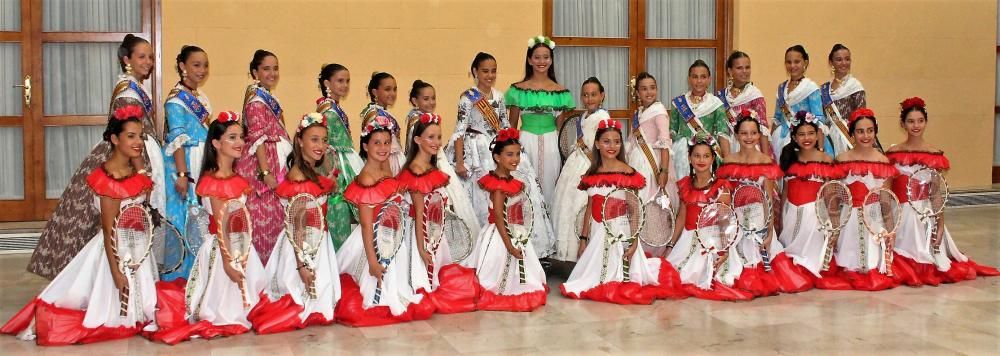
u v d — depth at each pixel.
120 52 4.68
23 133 7.62
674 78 8.69
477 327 4.33
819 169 5.21
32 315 4.21
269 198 4.79
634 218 4.91
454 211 5.15
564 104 5.65
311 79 7.64
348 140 5.20
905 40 9.12
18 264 5.89
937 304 4.73
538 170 5.62
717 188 5.01
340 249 4.70
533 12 8.12
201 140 4.75
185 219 4.71
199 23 7.43
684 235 5.11
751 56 8.61
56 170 7.75
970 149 9.52
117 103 4.55
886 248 5.16
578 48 8.42
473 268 4.90
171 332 4.07
